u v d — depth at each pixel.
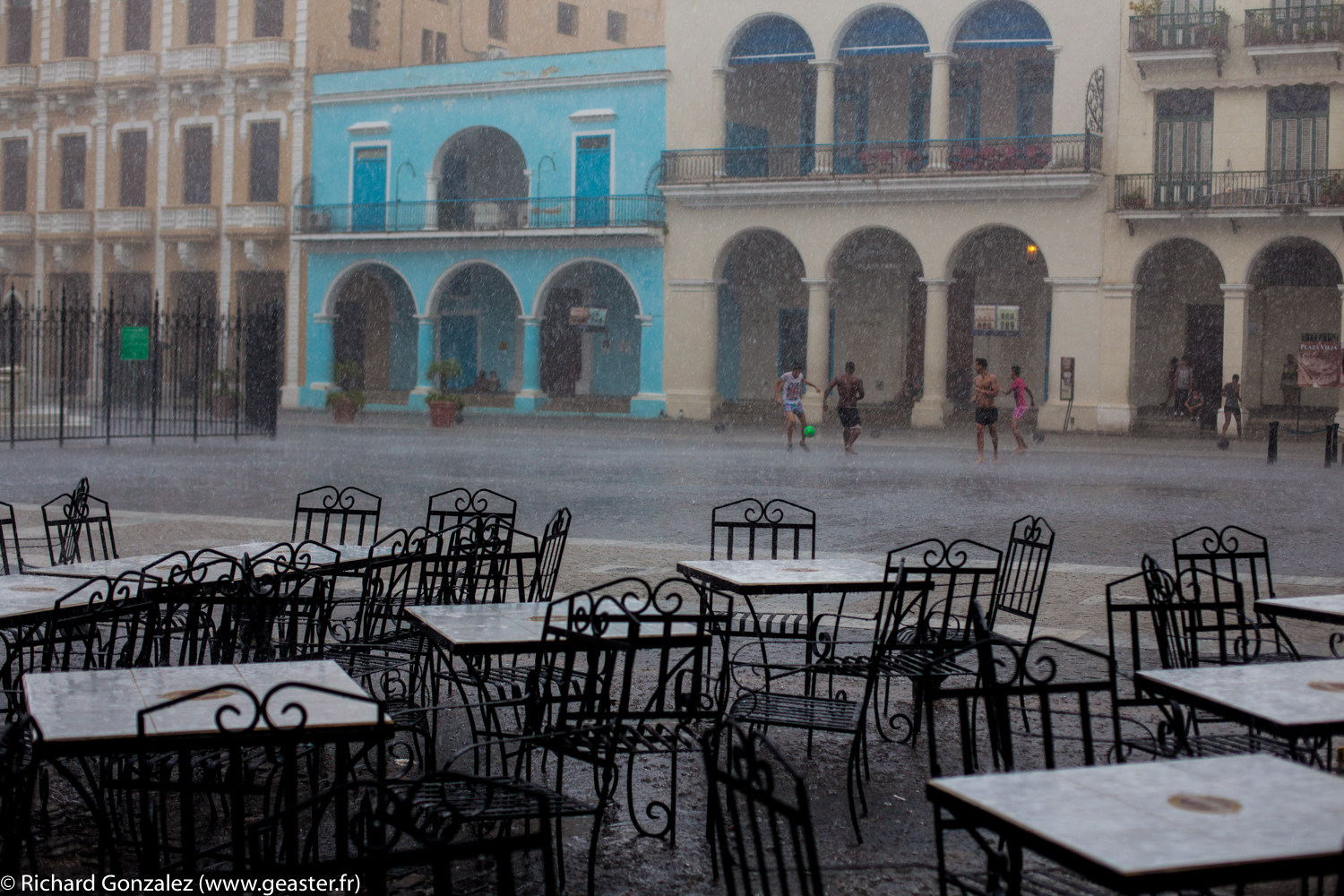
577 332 40.62
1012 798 3.21
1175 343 34.03
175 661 6.99
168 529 13.06
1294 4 29.09
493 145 40.56
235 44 40.91
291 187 40.66
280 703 4.09
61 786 5.56
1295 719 3.96
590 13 49.34
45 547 11.67
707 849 4.85
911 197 32.72
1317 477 20.23
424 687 6.42
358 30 41.56
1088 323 31.33
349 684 4.37
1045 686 4.24
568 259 37.28
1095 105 30.62
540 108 37.09
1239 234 29.83
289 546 6.94
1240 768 3.44
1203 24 29.41
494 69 37.50
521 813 4.00
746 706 5.41
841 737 6.39
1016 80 34.12
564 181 36.97
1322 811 3.10
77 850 4.78
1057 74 31.34
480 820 3.93
